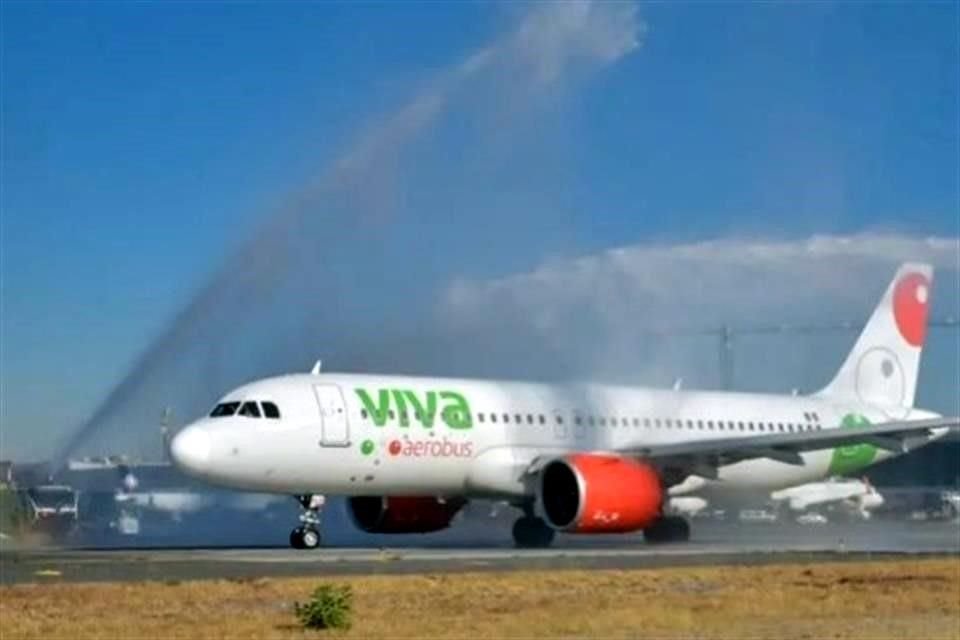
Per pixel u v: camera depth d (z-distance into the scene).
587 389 63.62
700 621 29.73
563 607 31.97
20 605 31.22
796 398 72.44
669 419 65.50
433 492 58.50
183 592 33.81
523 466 59.19
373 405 56.16
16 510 66.12
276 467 54.19
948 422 59.00
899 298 78.06
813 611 31.92
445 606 32.06
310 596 32.81
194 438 53.06
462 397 58.81
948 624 29.27
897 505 111.94
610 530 55.84
